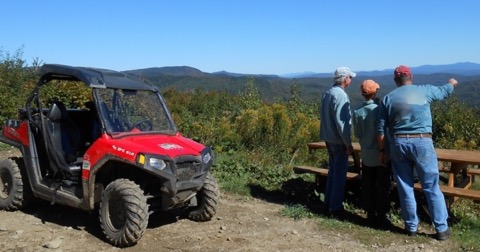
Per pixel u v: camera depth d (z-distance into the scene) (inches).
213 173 362.9
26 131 259.1
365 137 251.9
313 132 452.4
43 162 258.1
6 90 584.1
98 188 230.7
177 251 214.4
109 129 229.3
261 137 464.8
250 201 304.8
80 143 258.4
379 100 260.4
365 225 255.9
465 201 285.0
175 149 224.8
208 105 846.5
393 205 276.2
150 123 246.5
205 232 241.3
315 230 248.1
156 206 231.5
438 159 254.4
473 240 230.8
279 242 228.7
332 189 271.4
